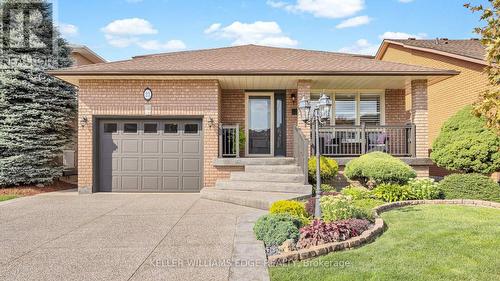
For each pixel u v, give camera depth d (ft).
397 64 34.09
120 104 31.09
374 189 25.22
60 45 39.58
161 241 15.21
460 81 37.35
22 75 34.58
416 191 24.39
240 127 37.76
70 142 38.14
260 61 34.65
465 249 13.37
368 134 34.86
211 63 33.27
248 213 21.27
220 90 35.42
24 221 19.45
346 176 29.01
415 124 31.94
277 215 16.33
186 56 38.14
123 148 31.68
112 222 19.06
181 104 31.27
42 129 34.94
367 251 13.28
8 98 33.81
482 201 22.82
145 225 18.28
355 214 17.35
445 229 16.28
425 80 31.96
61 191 33.14
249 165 30.58
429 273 11.05
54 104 36.24
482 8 9.86
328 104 18.15
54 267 12.10
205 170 31.04
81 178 30.94
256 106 38.37
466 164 26.71
